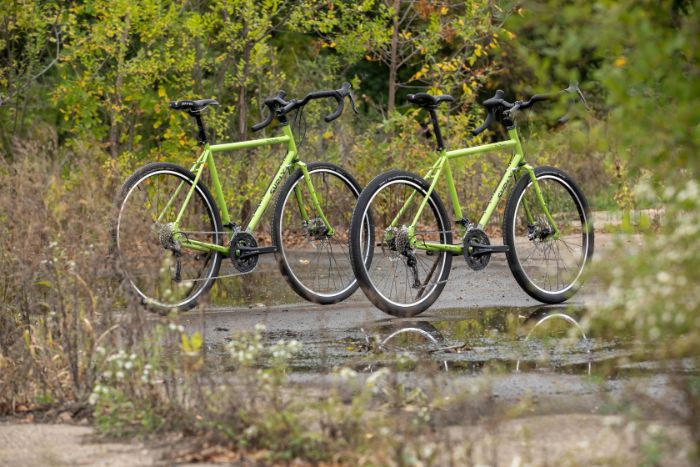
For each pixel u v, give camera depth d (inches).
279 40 2089.1
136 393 477.1
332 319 745.0
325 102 1568.7
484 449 393.7
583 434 429.7
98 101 1357.0
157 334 494.0
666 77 380.2
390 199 788.0
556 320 725.3
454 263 998.4
